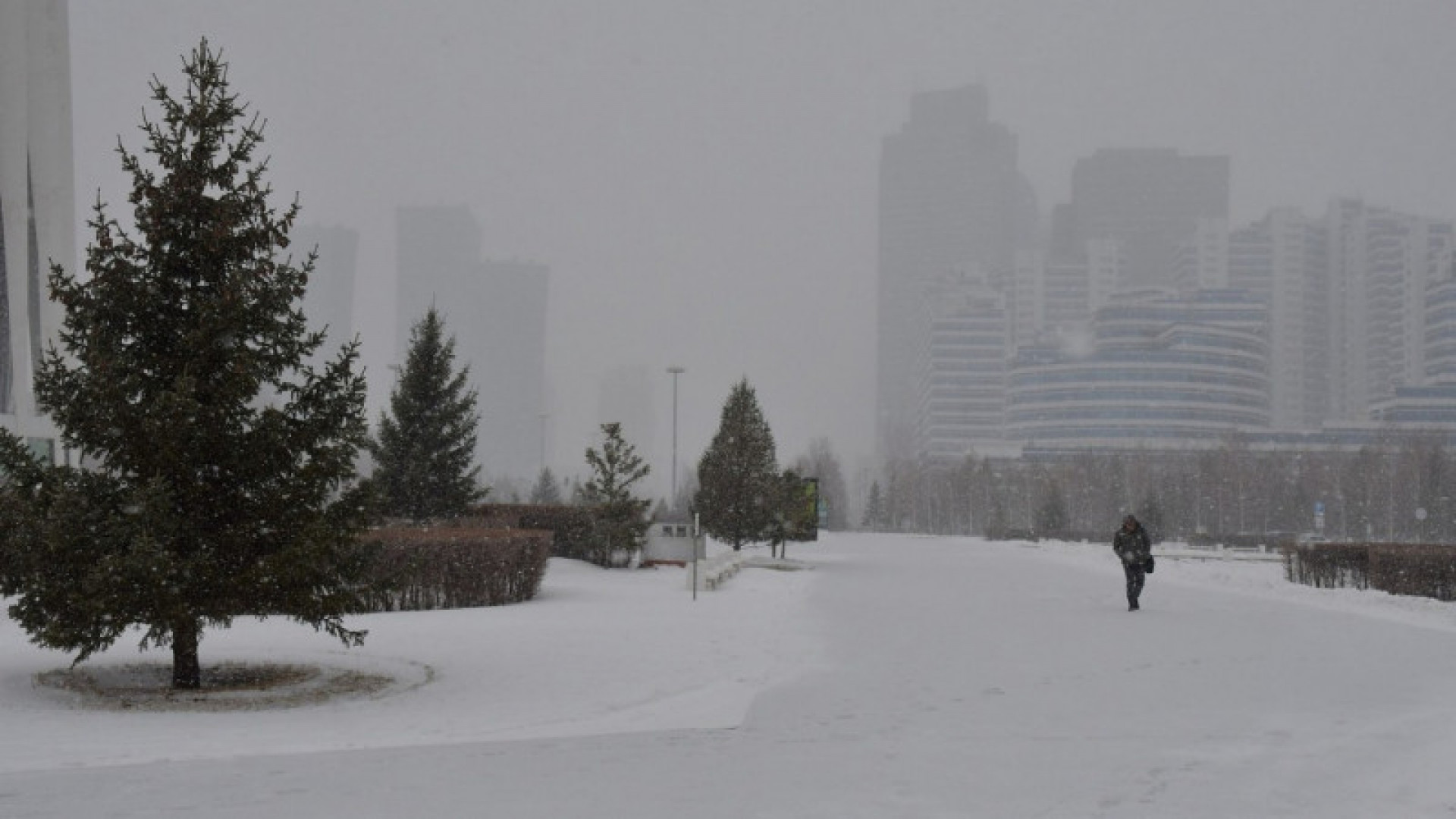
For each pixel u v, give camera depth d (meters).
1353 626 19.83
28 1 32.00
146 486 11.48
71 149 33.53
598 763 8.78
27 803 7.25
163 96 12.09
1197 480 126.25
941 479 162.50
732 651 15.66
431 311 33.81
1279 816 7.33
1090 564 42.31
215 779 8.02
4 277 30.16
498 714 10.97
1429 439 145.88
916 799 7.71
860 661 14.90
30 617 11.19
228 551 11.82
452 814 7.14
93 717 10.46
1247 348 194.00
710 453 39.50
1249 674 13.90
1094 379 191.50
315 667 13.85
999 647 16.52
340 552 12.30
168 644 13.86
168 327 12.09
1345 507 116.94
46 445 30.81
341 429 12.38
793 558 44.38
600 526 33.78
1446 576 26.36
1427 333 197.50
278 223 12.41
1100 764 8.87
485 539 22.31
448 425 33.75
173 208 11.99
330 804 7.34
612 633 17.47
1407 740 9.85
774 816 7.21
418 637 16.78
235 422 11.97
